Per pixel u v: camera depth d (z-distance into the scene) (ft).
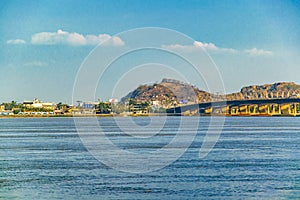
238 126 474.90
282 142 272.92
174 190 141.18
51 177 159.43
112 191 139.85
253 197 134.31
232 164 185.06
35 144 268.21
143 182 151.12
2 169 174.19
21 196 135.13
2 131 408.67
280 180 154.10
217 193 138.10
